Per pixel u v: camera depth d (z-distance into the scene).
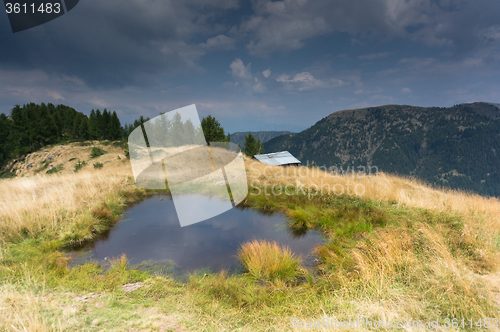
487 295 3.02
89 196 8.03
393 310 2.91
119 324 2.69
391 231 5.25
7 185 9.27
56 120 49.34
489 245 4.44
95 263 4.61
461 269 3.62
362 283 3.69
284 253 4.66
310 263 4.73
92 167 21.70
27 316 2.49
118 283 3.85
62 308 2.85
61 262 4.48
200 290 3.73
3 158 42.97
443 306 2.96
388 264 3.89
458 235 4.88
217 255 4.98
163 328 2.74
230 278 4.13
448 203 7.27
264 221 6.94
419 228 5.32
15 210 6.08
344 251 4.88
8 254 4.59
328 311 3.16
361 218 6.58
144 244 5.46
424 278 3.55
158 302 3.38
